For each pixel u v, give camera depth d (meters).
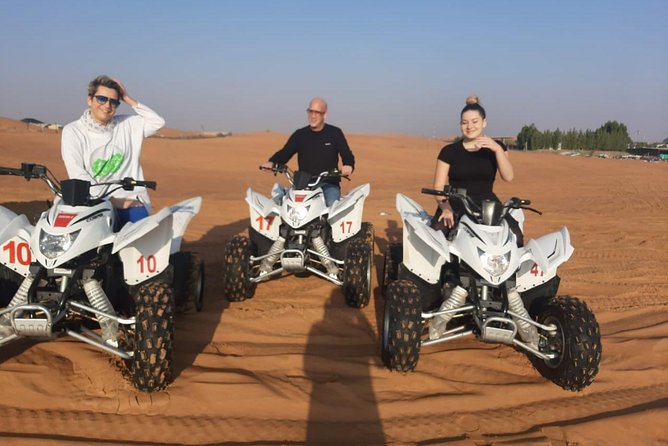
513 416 3.64
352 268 5.55
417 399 3.77
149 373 3.46
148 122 4.82
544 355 3.94
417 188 20.44
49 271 3.57
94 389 3.64
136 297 3.58
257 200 6.20
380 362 4.30
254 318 5.21
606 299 6.29
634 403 3.87
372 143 55.31
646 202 16.16
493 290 4.28
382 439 3.31
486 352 4.57
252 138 45.31
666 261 8.26
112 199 4.54
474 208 4.28
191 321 5.08
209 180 21.55
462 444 3.28
